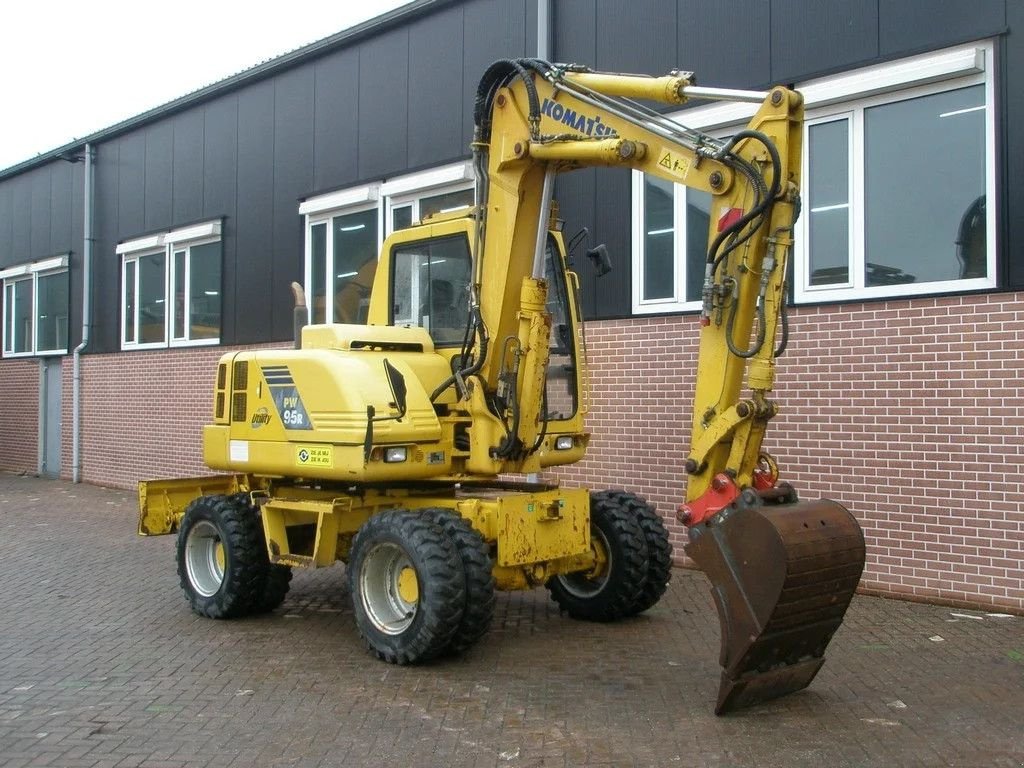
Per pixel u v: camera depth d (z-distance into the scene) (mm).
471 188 11547
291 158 13789
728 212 5617
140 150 16453
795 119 5441
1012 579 7641
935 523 8008
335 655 6809
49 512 14281
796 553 5020
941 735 5172
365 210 12859
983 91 7934
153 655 6859
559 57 10555
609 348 10180
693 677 6172
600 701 5734
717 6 9406
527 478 10539
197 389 15227
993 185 7785
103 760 4992
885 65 8383
